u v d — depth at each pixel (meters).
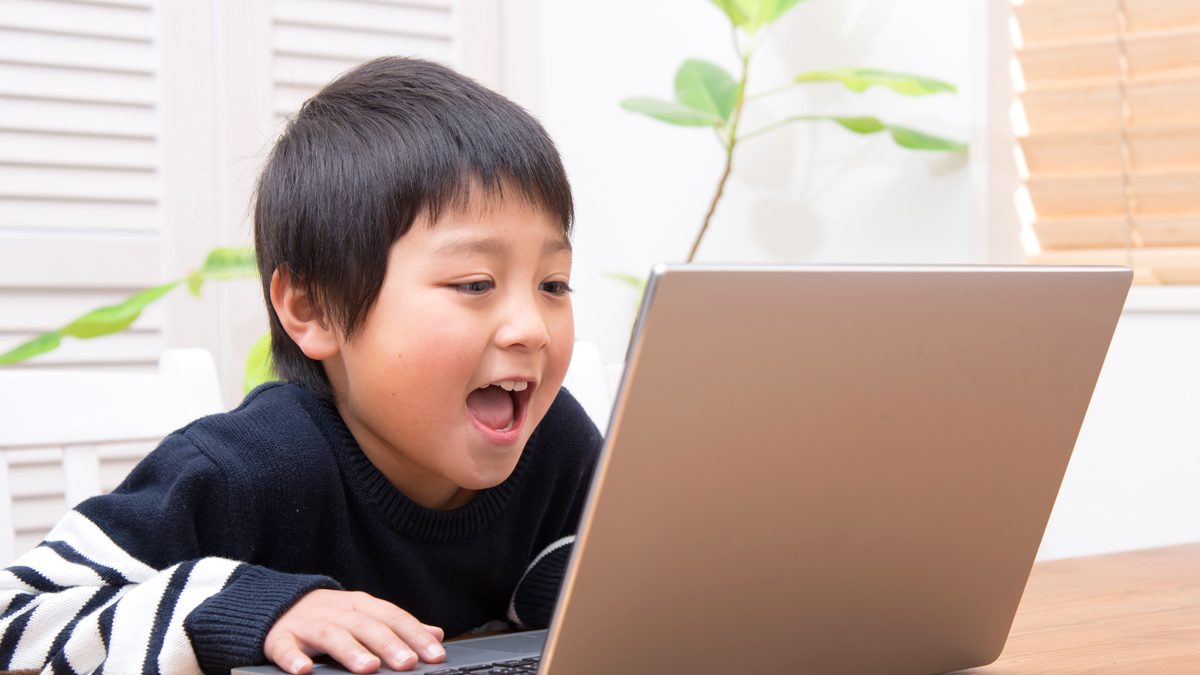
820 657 0.57
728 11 1.81
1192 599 0.87
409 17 2.29
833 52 1.92
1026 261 1.82
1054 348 0.56
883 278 0.49
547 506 0.96
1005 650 0.70
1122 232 1.79
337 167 0.73
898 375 0.51
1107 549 1.70
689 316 0.44
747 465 0.48
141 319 2.08
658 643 0.50
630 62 2.27
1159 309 1.66
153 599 0.63
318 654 0.60
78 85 2.02
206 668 0.61
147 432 1.00
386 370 0.72
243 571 0.64
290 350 0.83
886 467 0.53
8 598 0.65
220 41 2.12
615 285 2.28
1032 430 0.58
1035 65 1.79
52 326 2.01
